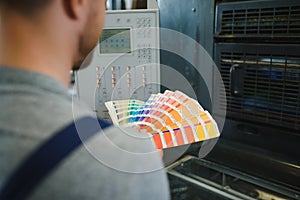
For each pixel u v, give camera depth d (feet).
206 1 2.56
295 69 2.12
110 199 0.84
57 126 0.84
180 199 2.39
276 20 2.16
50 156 0.80
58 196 0.79
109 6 3.64
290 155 2.28
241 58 2.42
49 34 0.89
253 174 2.36
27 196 0.77
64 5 0.90
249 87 2.42
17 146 0.81
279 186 2.24
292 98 2.18
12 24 0.87
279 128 2.31
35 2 0.86
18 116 0.83
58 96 0.90
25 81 0.86
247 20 2.33
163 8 2.92
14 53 0.88
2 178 0.79
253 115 2.43
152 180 0.96
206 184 2.43
